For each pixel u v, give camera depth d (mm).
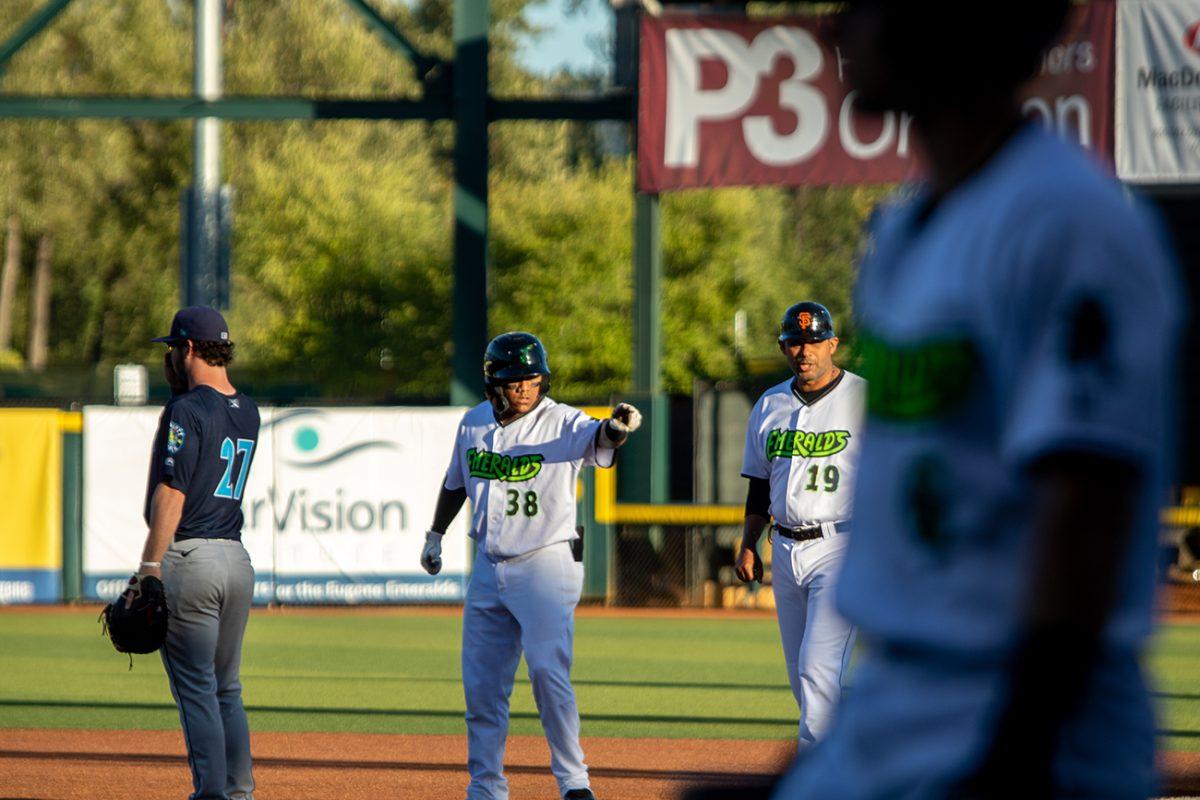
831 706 22938
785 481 23891
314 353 117188
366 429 62719
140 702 39531
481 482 22328
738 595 64125
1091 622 5852
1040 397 6016
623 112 67312
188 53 159125
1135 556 6203
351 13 180875
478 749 22312
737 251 120250
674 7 66062
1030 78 6660
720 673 45219
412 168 184750
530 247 112750
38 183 158500
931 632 6531
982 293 6309
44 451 63375
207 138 85750
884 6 6609
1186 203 73125
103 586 63219
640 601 64750
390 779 28312
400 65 175375
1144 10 59750
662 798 25984
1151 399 5988
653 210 65625
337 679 44125
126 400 73750
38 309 178375
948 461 6469
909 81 6684
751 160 62031
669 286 117312
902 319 6711
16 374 127125
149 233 166625
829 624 23250
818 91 61625
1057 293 6121
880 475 6836
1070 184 6223
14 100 68812
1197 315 72938
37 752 31453
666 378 115375
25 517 63312
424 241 125438
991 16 6438
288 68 168750
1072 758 6254
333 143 154875
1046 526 5922
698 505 63750
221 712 21641
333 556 62750
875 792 6734
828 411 23891
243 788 21719
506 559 22156
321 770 29281
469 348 67188
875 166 61312
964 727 6430
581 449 21906
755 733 34188
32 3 152375
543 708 22203
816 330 23719
